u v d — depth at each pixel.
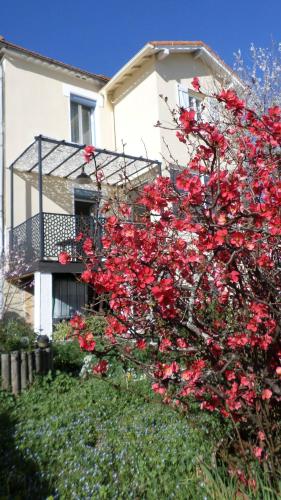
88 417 4.50
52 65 12.12
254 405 2.87
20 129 11.38
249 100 9.80
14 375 5.57
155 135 11.95
